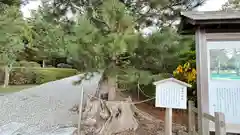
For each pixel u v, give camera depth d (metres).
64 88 10.34
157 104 2.99
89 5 4.14
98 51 3.22
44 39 4.79
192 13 3.25
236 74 3.15
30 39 8.99
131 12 4.12
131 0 4.37
